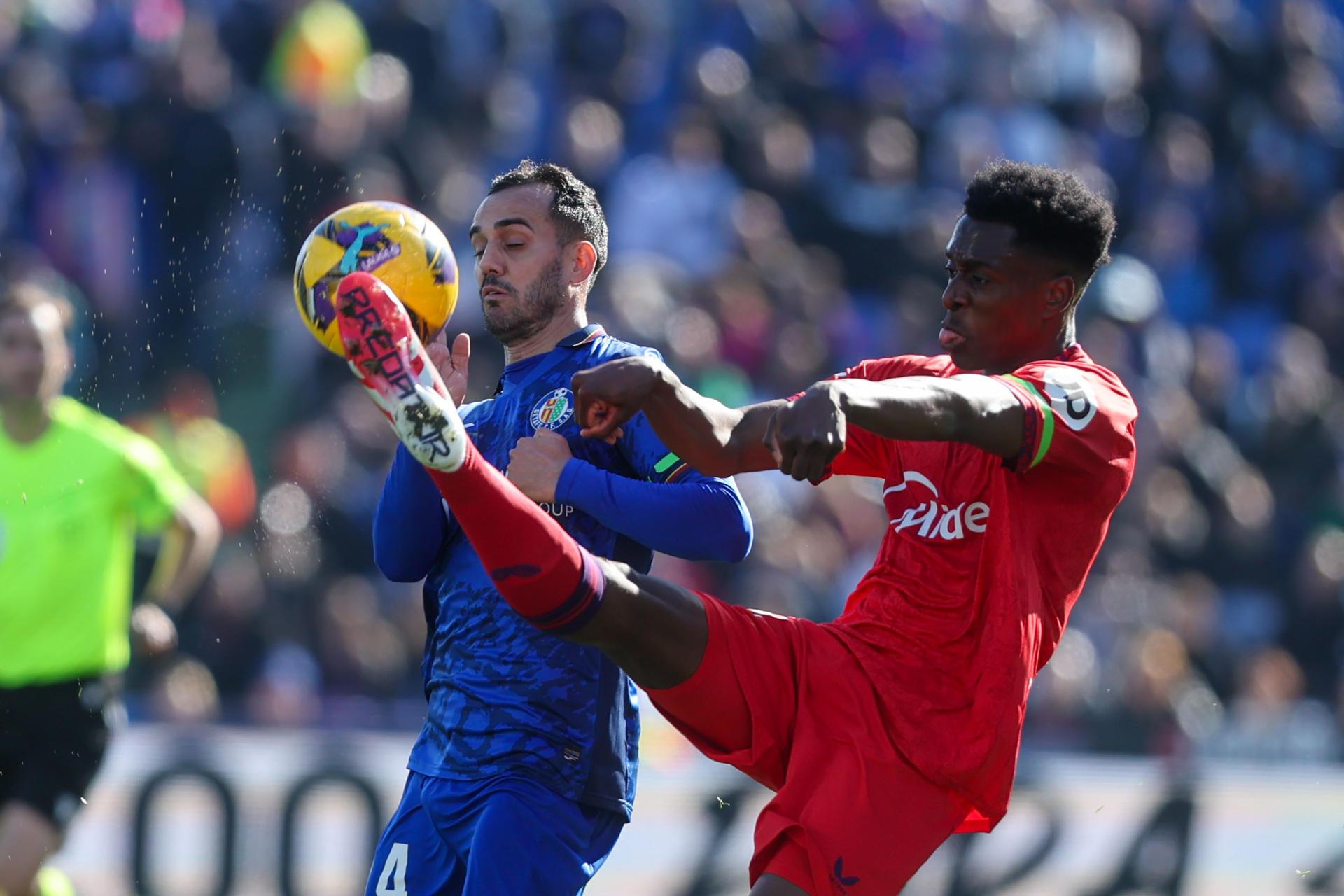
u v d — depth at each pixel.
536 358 13.53
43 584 19.59
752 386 40.00
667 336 38.50
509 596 11.10
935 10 50.22
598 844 13.16
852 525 36.56
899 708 12.00
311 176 38.50
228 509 33.44
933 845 11.97
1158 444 41.66
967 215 12.31
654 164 43.38
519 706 12.83
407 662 32.69
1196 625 38.38
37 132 38.38
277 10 40.66
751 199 44.53
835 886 11.79
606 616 11.37
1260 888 25.47
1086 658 34.66
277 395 35.84
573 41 45.66
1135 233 49.22
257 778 22.88
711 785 23.84
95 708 19.81
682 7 47.62
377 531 13.37
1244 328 49.16
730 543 12.71
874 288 45.09
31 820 19.22
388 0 42.66
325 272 12.23
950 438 10.83
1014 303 12.10
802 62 47.81
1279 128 54.22
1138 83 52.22
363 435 35.16
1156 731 28.22
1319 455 45.81
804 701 12.27
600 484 12.52
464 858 12.94
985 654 11.74
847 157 46.69
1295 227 52.06
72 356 36.00
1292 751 29.69
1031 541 11.80
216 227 37.81
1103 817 25.06
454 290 12.48
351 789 23.14
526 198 13.49
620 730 13.14
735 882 23.70
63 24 40.28
